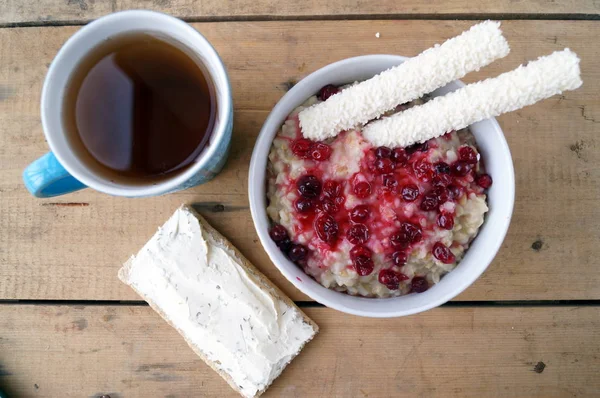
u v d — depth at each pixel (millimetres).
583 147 383
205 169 299
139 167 298
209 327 366
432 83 299
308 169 323
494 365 382
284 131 332
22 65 383
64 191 300
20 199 382
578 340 383
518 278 382
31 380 382
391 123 312
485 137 330
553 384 382
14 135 382
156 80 302
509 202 316
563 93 383
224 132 286
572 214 382
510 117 383
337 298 323
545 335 383
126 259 383
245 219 382
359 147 318
